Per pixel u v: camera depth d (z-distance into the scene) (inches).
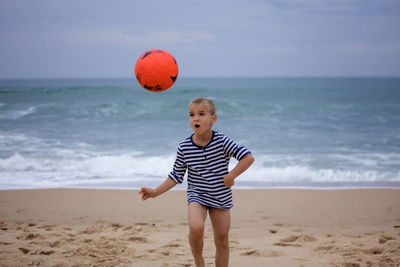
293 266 147.3
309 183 334.6
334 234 194.7
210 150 117.8
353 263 147.3
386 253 158.9
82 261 149.2
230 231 203.2
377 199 279.3
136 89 1270.9
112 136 563.2
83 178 346.0
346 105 960.3
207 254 163.3
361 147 502.0
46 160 410.3
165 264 146.7
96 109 807.7
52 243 170.6
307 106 909.8
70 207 251.9
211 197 117.4
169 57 132.0
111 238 179.9
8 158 414.6
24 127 625.9
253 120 735.1
